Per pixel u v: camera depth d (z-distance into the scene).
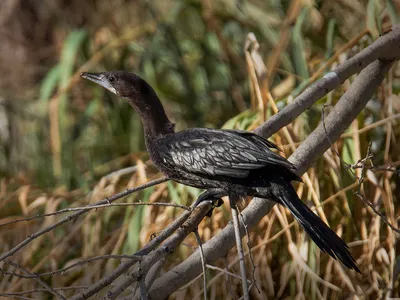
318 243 7.23
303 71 11.62
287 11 13.06
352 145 10.47
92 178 12.86
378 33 10.82
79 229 11.35
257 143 7.85
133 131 13.88
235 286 9.84
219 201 8.27
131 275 7.10
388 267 9.93
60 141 13.16
